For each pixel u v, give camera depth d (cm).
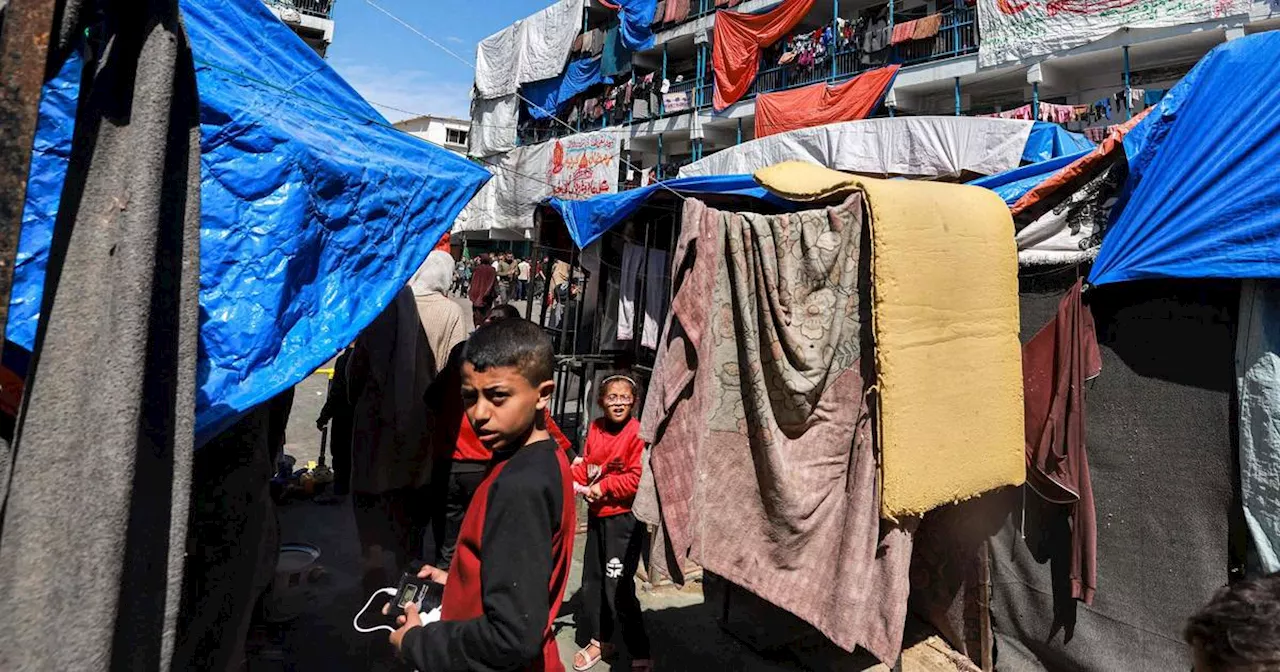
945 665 322
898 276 234
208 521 210
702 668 321
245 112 209
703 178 545
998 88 1396
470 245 2834
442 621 147
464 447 308
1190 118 262
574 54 2350
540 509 141
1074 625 287
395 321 315
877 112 1486
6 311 78
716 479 246
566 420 756
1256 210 231
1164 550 265
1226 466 251
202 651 209
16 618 80
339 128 259
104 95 93
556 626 354
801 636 340
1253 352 240
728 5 1836
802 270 246
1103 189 289
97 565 84
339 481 367
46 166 156
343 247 221
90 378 87
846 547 248
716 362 246
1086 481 281
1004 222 267
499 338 151
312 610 333
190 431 102
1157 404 269
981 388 256
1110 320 283
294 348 194
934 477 241
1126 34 1102
